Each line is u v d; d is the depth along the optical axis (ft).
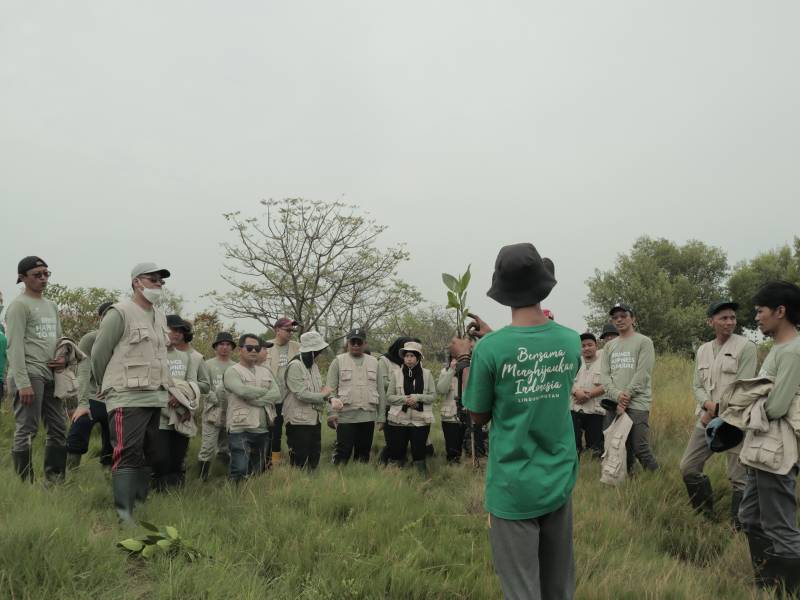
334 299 77.00
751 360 17.44
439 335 92.53
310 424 23.18
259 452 21.36
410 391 25.52
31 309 18.02
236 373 20.71
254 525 14.67
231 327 49.73
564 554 9.37
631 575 12.78
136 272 15.87
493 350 8.94
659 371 55.57
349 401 24.75
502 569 8.98
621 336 22.97
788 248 139.33
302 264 74.33
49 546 11.30
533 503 8.87
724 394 13.23
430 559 13.47
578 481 20.71
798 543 12.39
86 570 11.06
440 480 23.34
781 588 12.48
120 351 15.44
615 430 20.65
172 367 21.83
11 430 25.66
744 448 12.89
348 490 17.81
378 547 14.03
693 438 18.33
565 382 9.13
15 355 17.22
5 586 9.98
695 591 12.37
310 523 14.82
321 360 57.26
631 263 138.31
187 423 19.45
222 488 19.42
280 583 11.87
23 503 14.29
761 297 12.98
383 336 81.56
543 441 9.04
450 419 26.68
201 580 11.07
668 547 16.48
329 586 11.78
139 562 12.17
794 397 12.17
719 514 18.52
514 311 9.37
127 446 15.07
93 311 33.32
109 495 17.11
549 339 9.07
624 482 20.03
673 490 19.56
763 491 12.64
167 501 16.88
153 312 16.26
